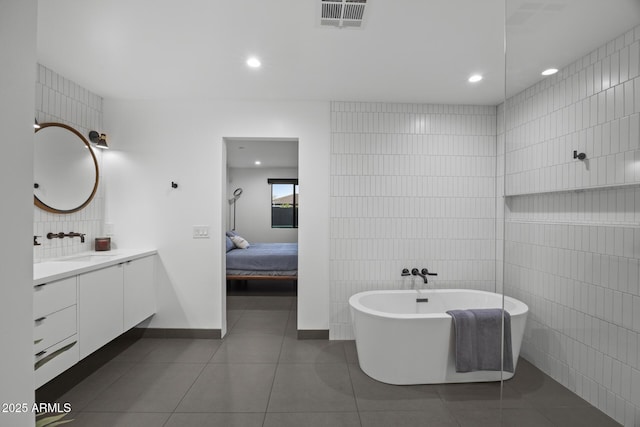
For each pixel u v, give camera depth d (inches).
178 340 112.4
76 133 99.1
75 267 80.2
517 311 59.4
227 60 84.0
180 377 87.5
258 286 201.5
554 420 52.0
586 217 49.7
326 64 86.4
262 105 114.2
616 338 47.0
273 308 153.7
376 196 115.9
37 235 86.9
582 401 49.9
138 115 112.8
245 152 218.8
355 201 115.6
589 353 49.7
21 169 25.2
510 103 54.0
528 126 54.3
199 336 114.2
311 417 71.2
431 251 117.0
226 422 69.1
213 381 85.7
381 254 116.0
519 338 59.4
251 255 179.6
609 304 47.6
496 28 69.1
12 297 24.6
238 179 281.4
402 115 116.1
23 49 25.3
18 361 25.1
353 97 111.2
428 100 113.3
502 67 88.0
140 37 72.9
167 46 76.9
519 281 57.9
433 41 74.5
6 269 24.2
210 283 114.1
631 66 44.5
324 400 77.7
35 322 64.6
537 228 55.5
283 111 114.5
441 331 85.0
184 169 113.7
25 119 25.5
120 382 84.7
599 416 48.4
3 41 23.9
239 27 69.0
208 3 60.7
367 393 81.0
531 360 57.0
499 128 116.6
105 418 69.9
